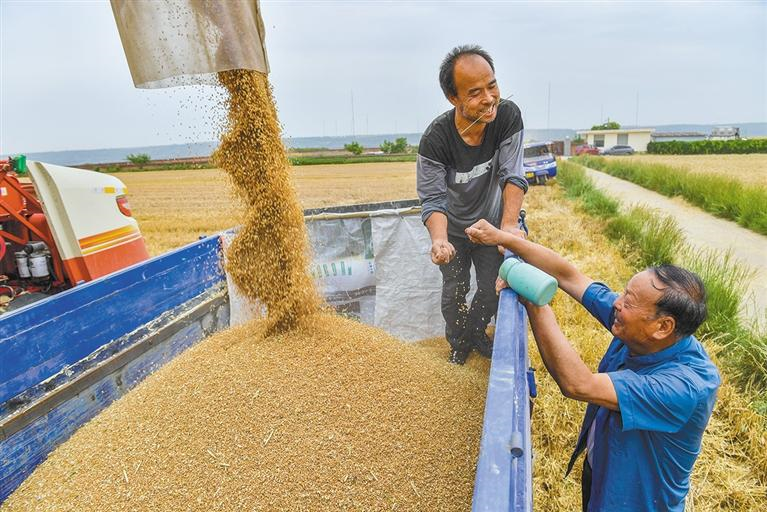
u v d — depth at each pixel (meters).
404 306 4.75
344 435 2.28
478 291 4.03
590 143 83.25
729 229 12.03
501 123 3.51
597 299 2.27
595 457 2.08
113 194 4.60
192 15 2.57
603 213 12.96
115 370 2.92
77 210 4.14
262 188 2.99
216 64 2.65
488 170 3.68
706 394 1.75
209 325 3.96
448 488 2.17
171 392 2.53
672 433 1.82
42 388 2.48
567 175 24.47
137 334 3.15
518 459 1.20
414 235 4.67
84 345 2.75
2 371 2.28
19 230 4.62
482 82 3.12
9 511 2.16
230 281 4.20
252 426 2.28
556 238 9.61
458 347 3.88
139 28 2.52
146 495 2.08
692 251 8.50
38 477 2.29
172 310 3.53
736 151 53.97
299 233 3.20
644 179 23.47
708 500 3.03
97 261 4.29
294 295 3.03
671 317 1.75
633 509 1.94
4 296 4.29
